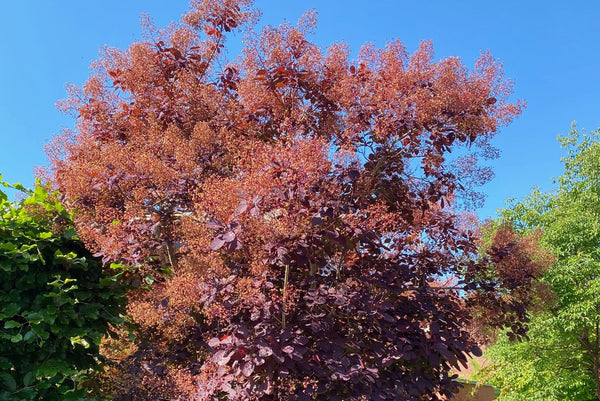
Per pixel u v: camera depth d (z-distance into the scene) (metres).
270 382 3.46
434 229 5.65
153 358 4.80
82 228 4.28
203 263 4.12
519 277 5.76
